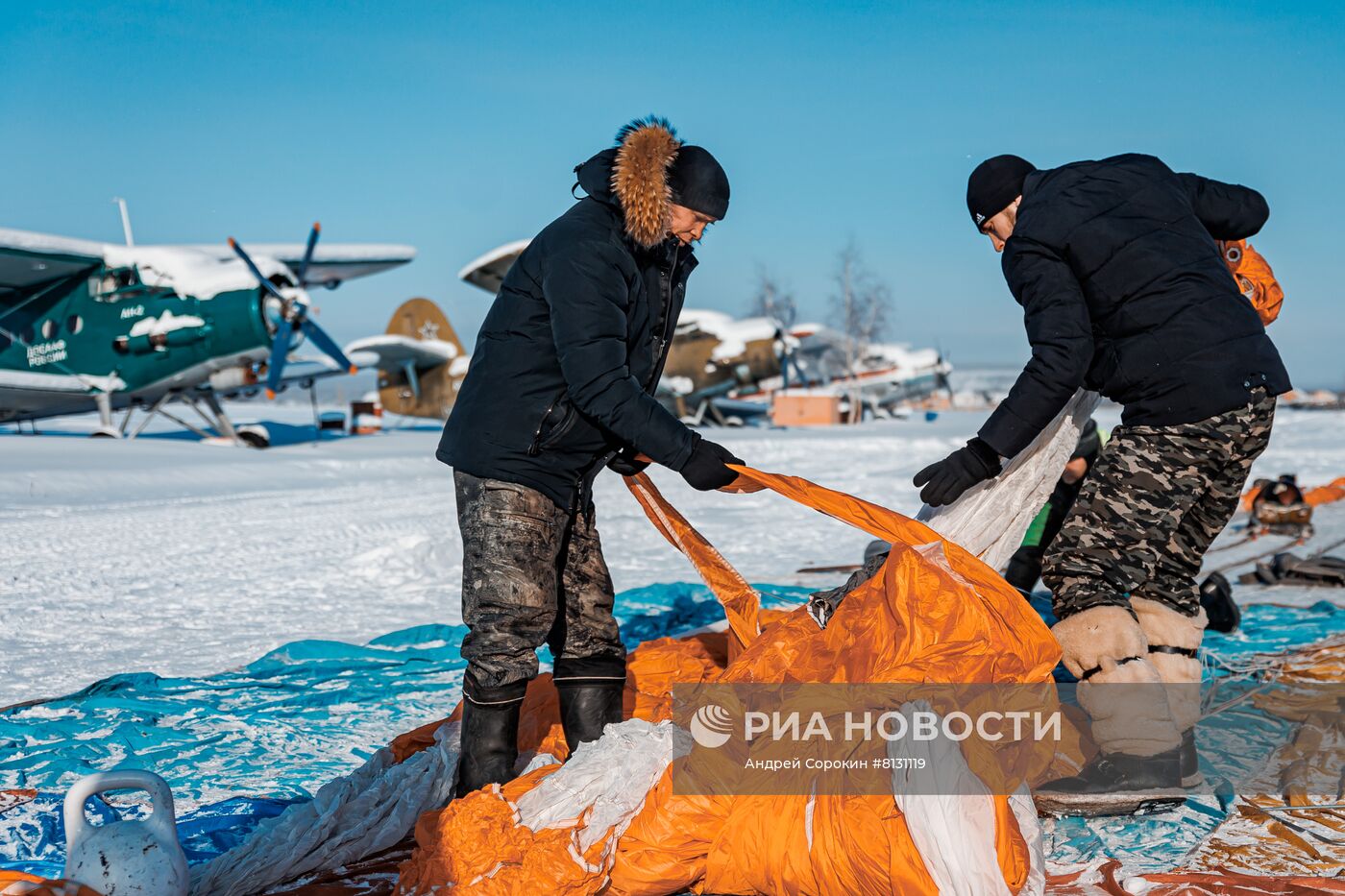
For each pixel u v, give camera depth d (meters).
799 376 41.88
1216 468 2.85
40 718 3.84
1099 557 2.86
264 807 2.96
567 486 2.75
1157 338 2.80
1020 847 2.18
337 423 32.44
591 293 2.56
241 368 23.11
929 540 2.57
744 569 7.49
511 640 2.65
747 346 37.44
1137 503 2.83
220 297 22.36
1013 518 2.96
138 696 4.16
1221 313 2.80
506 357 2.66
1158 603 3.02
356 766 3.33
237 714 3.89
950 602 2.42
